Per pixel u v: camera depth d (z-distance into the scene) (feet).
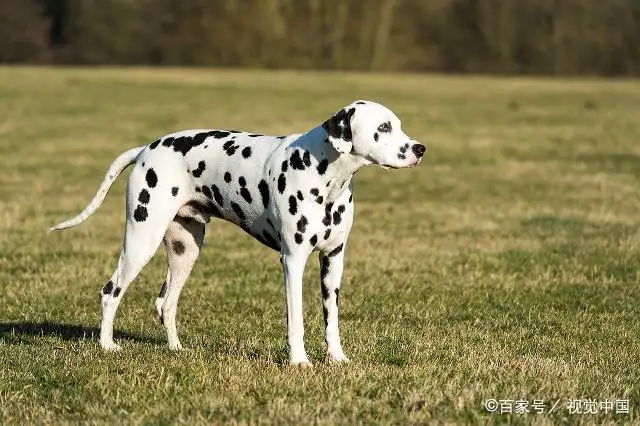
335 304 31.07
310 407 26.50
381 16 254.68
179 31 248.73
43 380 29.68
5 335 36.22
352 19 253.85
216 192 31.60
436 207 70.08
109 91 164.04
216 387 28.27
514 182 82.23
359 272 48.01
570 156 98.22
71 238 56.80
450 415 26.00
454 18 260.01
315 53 252.83
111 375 29.53
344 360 31.07
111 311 33.24
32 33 247.09
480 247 54.85
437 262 50.60
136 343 34.86
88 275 46.85
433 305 42.09
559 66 255.70
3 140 105.70
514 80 217.77
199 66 248.73
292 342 30.17
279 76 207.92
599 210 67.82
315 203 29.35
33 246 53.88
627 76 253.03
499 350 33.83
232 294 43.60
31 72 200.54
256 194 30.48
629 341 36.17
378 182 82.74
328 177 29.19
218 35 248.52
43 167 88.28
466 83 201.36
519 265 50.06
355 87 181.16
